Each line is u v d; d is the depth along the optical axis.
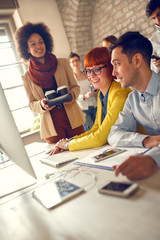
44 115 2.04
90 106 3.05
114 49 1.01
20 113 3.54
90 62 1.26
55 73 2.25
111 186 0.57
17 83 3.51
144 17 3.19
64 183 0.71
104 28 3.85
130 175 0.59
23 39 2.53
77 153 1.13
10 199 0.72
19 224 0.53
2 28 3.47
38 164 1.12
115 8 3.53
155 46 2.11
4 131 0.69
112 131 1.11
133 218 0.42
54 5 3.86
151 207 0.44
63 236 0.43
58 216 0.51
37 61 2.31
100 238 0.39
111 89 1.27
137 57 0.98
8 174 1.05
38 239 0.44
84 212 0.50
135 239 0.36
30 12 3.57
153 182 0.54
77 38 3.98
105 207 0.49
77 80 3.26
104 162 0.80
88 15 3.93
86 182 0.67
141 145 0.91
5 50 3.43
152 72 1.03
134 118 1.17
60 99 1.83
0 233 0.51
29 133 3.18
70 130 2.14
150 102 1.06
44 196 0.64
